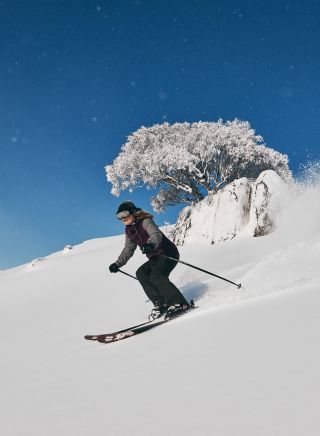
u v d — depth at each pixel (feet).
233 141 92.32
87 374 9.82
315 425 4.73
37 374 11.54
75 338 17.60
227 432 4.95
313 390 5.70
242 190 46.09
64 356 13.69
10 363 14.35
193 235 47.44
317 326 8.86
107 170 96.99
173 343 10.78
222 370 7.45
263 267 18.25
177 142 95.81
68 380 9.67
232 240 43.93
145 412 6.19
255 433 4.80
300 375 6.37
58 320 23.97
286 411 5.23
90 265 47.85
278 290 14.62
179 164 87.35
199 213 47.85
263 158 93.66
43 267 59.31
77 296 32.35
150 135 99.91
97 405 7.06
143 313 21.11
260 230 42.57
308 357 7.09
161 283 16.74
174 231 50.62
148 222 17.67
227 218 45.62
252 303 13.58
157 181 95.04
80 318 23.26
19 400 8.72
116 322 20.11
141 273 17.34
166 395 6.79
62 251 89.56
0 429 6.83
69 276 44.39
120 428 5.75
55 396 8.35
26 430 6.50
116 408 6.66
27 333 21.50
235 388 6.40
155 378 7.94
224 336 10.00
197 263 36.91
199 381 7.13
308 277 15.60
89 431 5.88
